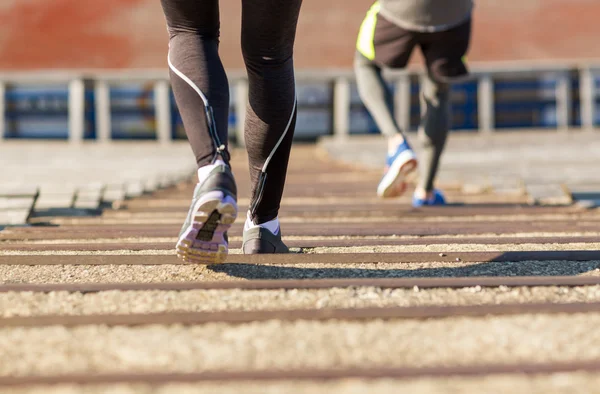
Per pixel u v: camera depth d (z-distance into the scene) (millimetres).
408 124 16781
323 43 18500
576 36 18234
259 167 2342
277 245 2506
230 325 1675
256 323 1688
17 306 1859
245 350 1497
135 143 17047
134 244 2760
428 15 3732
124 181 6094
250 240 2486
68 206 4449
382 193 4078
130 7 18328
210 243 2027
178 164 9617
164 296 1937
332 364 1412
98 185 4707
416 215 4074
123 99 17516
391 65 3945
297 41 18484
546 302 1890
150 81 17453
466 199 4961
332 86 17734
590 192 4883
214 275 2250
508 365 1349
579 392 1230
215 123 1971
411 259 2436
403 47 3869
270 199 2426
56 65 18156
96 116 17500
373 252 2676
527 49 18281
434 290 1992
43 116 17578
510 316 1730
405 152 3936
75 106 17188
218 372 1325
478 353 1475
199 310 1826
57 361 1445
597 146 11250
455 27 3799
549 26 18250
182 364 1423
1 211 3936
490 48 18328
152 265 2400
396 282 2025
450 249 2756
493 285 2016
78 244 2779
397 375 1312
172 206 4660
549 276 2168
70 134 17203
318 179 7422
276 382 1291
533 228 3221
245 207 4656
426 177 4484
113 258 2424
